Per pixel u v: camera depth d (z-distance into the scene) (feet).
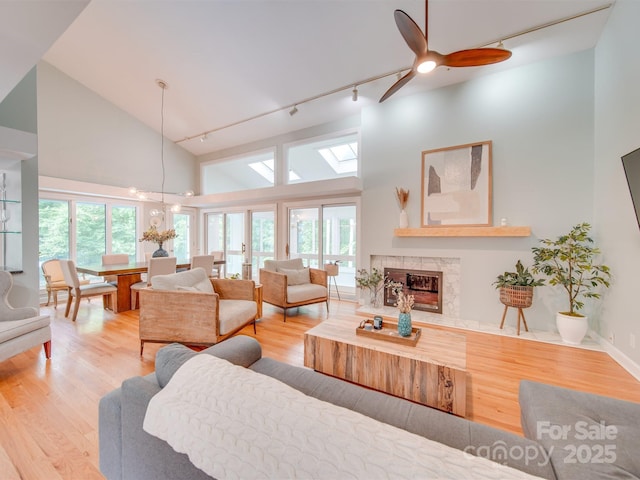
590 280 9.42
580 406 3.87
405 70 11.86
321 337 7.31
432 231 12.55
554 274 10.55
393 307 14.15
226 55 12.53
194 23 11.12
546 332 10.64
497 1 8.65
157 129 19.97
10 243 9.97
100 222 17.57
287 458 2.18
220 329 8.30
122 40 12.76
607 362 8.22
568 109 10.41
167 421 2.77
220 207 22.71
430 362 6.00
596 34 9.50
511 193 11.35
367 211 14.71
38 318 8.02
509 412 5.93
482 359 8.44
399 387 6.31
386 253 14.16
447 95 12.64
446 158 12.60
